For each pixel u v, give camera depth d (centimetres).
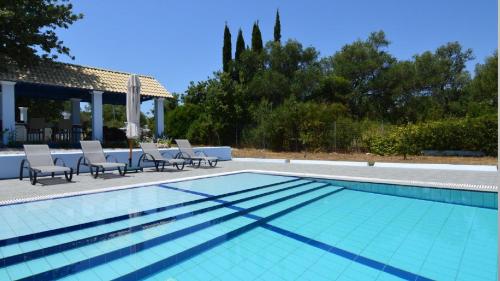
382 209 794
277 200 833
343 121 2178
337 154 2061
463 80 3350
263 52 3378
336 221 697
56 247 473
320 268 462
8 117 1408
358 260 489
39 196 750
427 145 1795
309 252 523
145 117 4700
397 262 480
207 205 729
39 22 1523
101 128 1697
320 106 2533
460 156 1731
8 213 625
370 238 586
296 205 805
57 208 665
